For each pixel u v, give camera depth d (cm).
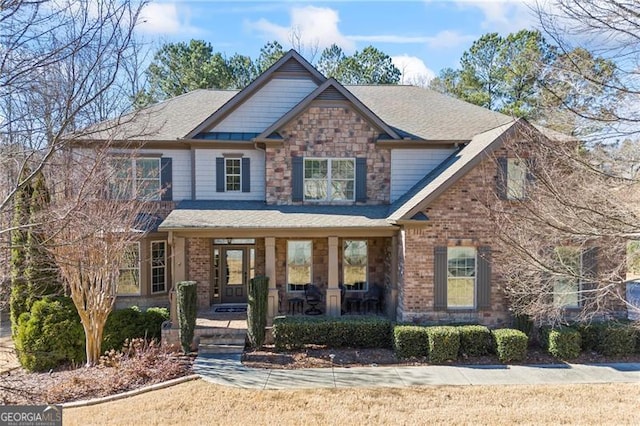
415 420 862
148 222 1675
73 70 597
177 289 1334
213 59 4091
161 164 1755
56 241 846
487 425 841
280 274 1738
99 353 1297
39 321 1303
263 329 1355
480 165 1395
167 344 1337
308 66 1766
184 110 1972
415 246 1415
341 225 1469
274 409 915
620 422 852
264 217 1542
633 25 630
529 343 1343
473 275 1438
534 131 895
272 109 1784
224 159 1761
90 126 741
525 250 900
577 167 751
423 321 1408
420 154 1739
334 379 1092
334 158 1719
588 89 691
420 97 2133
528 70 763
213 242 1800
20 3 519
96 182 986
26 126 624
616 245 852
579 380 1080
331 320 1364
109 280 1295
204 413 900
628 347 1257
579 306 1342
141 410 919
